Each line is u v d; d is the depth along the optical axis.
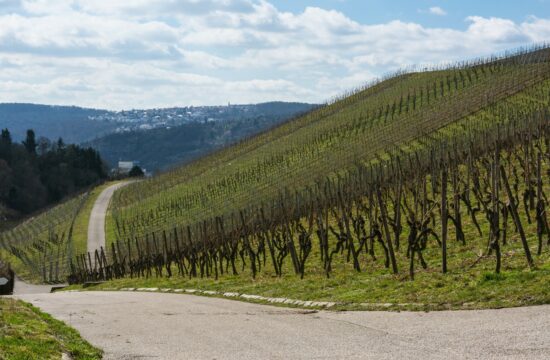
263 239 31.81
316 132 100.94
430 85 102.88
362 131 85.81
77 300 25.11
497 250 17.11
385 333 12.55
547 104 59.62
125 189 134.88
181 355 11.89
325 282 22.66
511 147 34.88
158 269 43.38
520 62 91.50
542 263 17.20
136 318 17.89
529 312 12.81
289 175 76.25
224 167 106.50
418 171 32.44
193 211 81.62
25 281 71.12
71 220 108.50
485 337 11.12
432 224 28.78
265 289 24.06
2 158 176.12
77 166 196.88
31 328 13.74
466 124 62.38
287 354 11.35
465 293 15.51
